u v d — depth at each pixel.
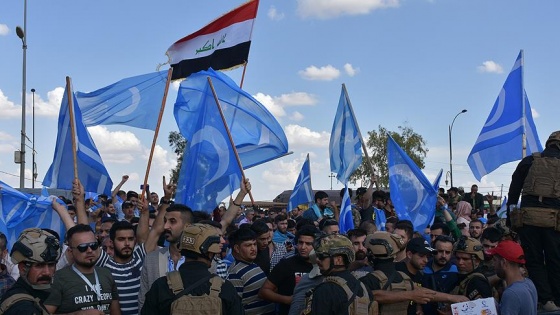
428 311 7.41
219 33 13.71
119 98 10.88
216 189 10.16
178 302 5.27
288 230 13.51
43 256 5.13
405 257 8.45
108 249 8.47
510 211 7.64
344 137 13.86
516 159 10.53
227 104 11.27
